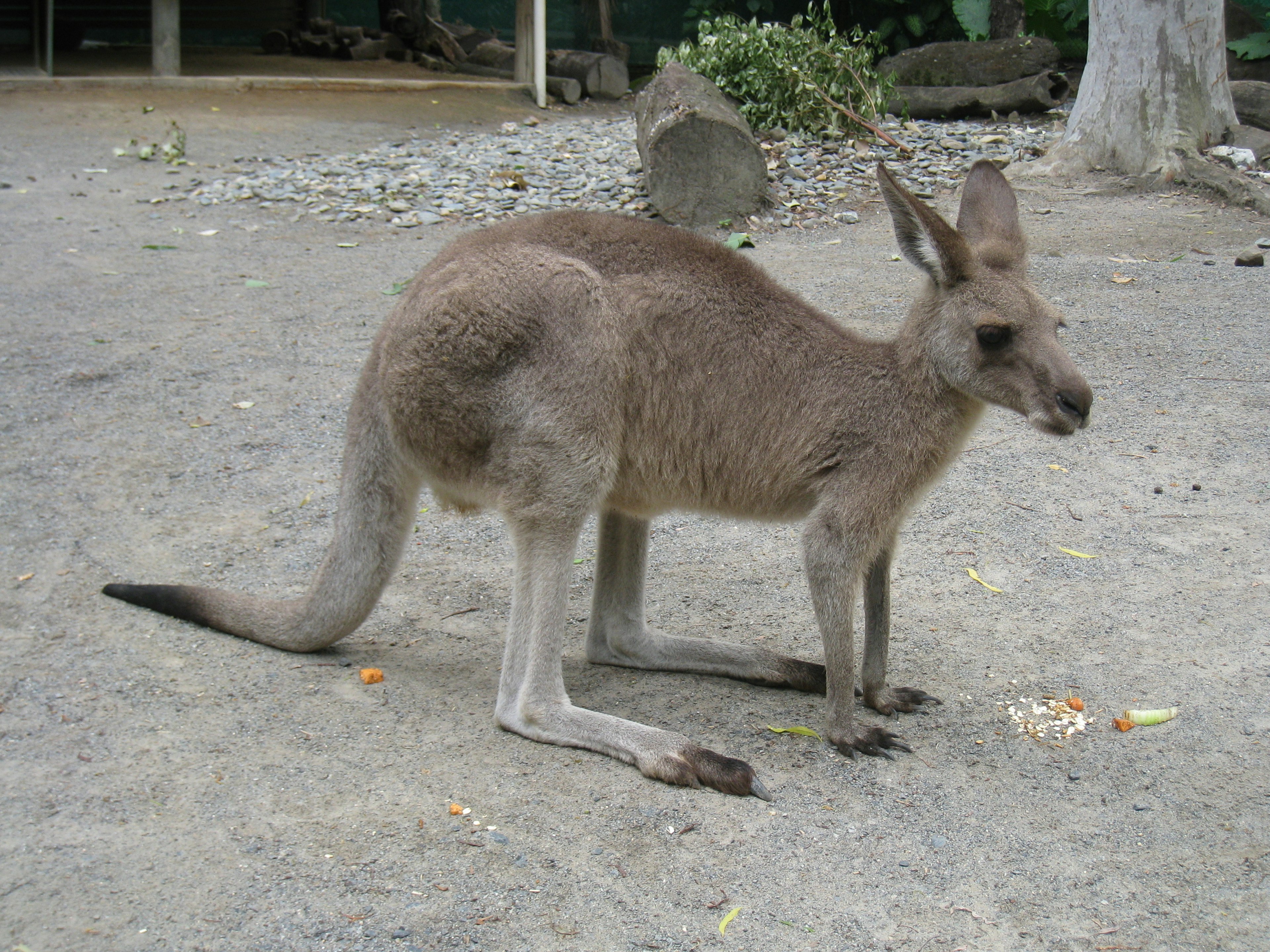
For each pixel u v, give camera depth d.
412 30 19.22
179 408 6.26
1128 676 3.93
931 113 13.88
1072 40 15.76
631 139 12.77
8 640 3.98
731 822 3.16
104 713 3.55
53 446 5.72
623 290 3.52
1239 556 4.69
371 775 3.30
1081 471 5.53
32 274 8.63
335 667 3.96
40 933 2.65
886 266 8.63
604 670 4.12
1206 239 9.27
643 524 4.04
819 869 2.98
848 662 3.51
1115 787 3.35
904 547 4.92
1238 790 3.32
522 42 16.34
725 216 9.93
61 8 18.27
